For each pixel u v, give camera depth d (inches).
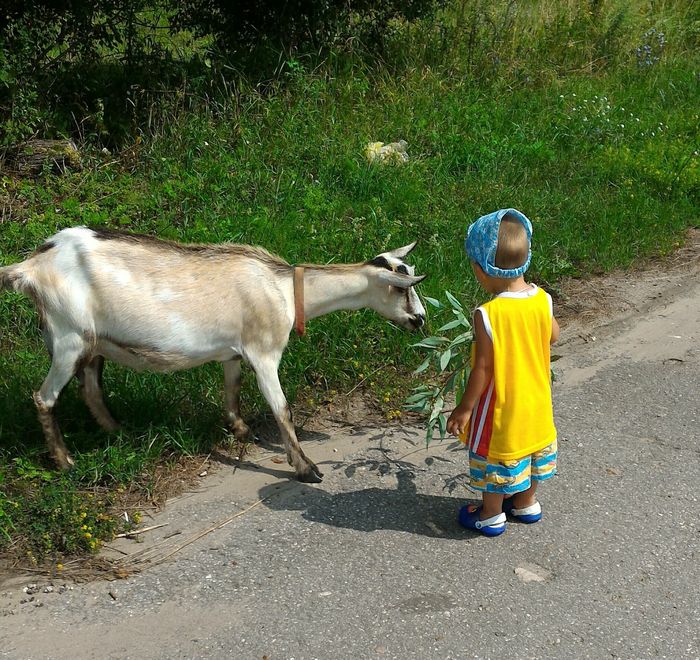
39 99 320.5
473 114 381.7
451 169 346.9
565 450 198.8
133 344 175.3
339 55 394.0
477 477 161.9
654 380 234.2
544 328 157.6
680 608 148.6
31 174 294.0
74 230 174.2
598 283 292.8
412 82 393.7
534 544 164.6
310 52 383.2
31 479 175.8
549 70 447.2
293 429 184.7
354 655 135.3
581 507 176.9
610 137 391.9
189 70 365.4
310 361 225.5
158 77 351.6
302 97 352.2
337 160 323.6
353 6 407.8
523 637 140.4
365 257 268.2
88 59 351.3
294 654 135.1
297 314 185.3
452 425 160.6
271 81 357.4
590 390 228.5
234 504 175.9
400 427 209.6
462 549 162.6
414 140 354.3
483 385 156.7
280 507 175.2
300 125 339.3
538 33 486.0
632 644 140.0
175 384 209.6
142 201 286.4
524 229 154.5
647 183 358.3
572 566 158.6
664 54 509.7
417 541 164.7
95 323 173.6
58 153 297.6
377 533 166.9
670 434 207.5
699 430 209.8
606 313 272.8
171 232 266.5
